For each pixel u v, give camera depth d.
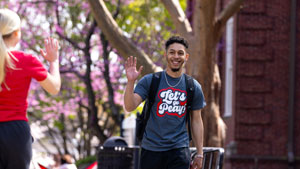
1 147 5.54
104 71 23.16
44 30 23.69
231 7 13.18
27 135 5.67
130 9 23.44
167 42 7.36
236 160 21.44
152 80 7.27
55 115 27.77
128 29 23.17
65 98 25.88
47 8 23.78
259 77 21.83
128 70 6.98
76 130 31.28
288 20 21.86
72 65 22.86
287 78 21.75
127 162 12.29
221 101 24.42
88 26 23.66
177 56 7.21
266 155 21.55
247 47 21.88
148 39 19.09
